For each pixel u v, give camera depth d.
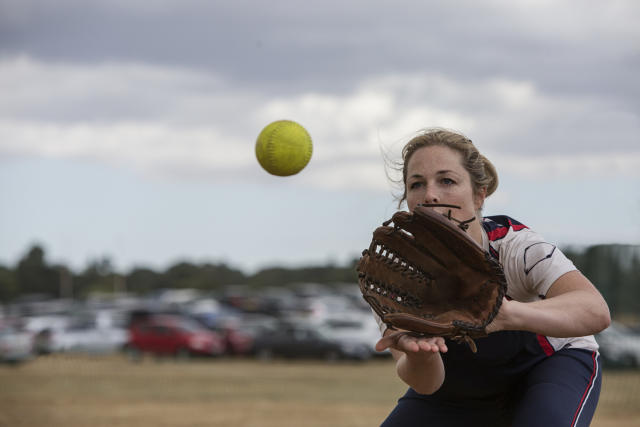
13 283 161.50
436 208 4.93
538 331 4.34
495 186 5.48
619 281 28.02
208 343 47.16
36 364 43.03
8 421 20.02
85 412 21.88
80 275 180.62
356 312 63.50
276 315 71.31
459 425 5.65
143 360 47.34
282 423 19.38
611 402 22.62
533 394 5.00
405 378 5.09
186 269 177.88
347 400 24.80
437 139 5.04
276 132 6.48
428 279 4.62
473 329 4.25
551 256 4.90
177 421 19.88
